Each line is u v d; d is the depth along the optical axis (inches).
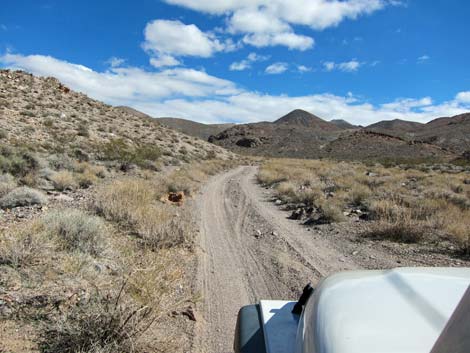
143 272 201.9
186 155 1932.8
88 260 272.2
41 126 1493.6
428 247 423.5
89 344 171.2
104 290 225.0
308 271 338.0
